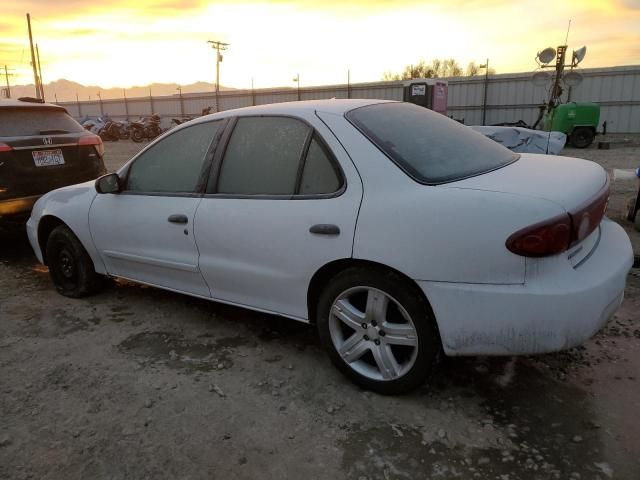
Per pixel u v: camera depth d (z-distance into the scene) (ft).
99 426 8.63
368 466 7.54
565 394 9.12
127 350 11.30
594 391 9.18
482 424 8.37
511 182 8.32
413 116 10.52
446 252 7.80
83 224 13.47
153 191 12.00
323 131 9.39
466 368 10.05
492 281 7.63
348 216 8.67
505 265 7.50
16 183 17.80
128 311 13.48
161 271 12.15
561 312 7.41
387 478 7.30
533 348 7.63
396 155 8.74
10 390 9.80
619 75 80.53
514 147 31.78
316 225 9.01
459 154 9.52
